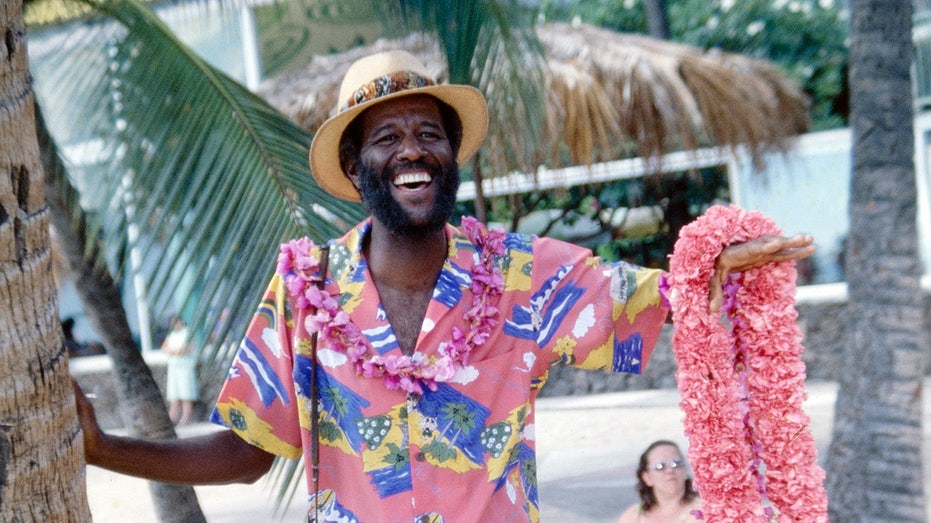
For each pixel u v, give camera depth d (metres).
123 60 3.68
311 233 3.57
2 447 1.80
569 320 2.36
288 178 3.63
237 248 3.48
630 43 7.65
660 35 10.48
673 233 10.84
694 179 9.84
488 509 2.20
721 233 2.27
